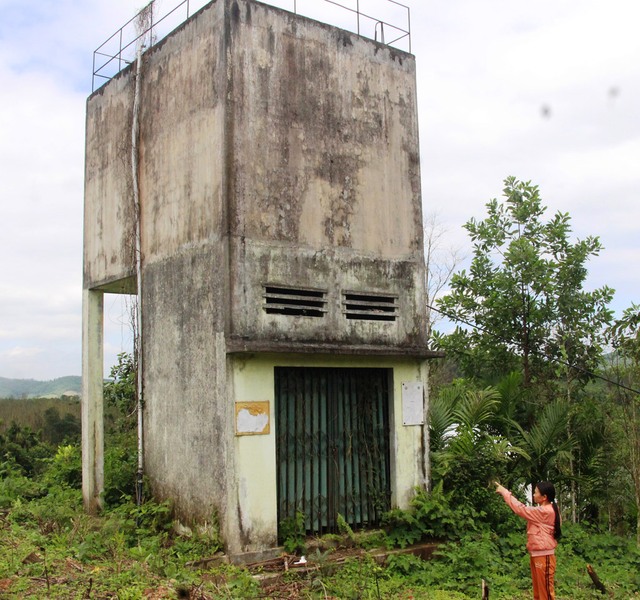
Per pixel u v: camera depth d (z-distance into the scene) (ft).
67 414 74.49
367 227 32.27
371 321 31.83
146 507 29.99
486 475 34.58
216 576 24.53
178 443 29.89
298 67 30.78
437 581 27.30
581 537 33.50
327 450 30.35
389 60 34.12
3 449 51.62
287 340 28.96
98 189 37.68
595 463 38.01
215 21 29.25
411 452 32.32
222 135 28.30
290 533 28.14
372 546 29.53
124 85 35.76
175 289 30.73
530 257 43.27
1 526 28.66
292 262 29.53
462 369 46.65
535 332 44.73
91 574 21.70
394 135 33.83
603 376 42.06
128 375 44.91
